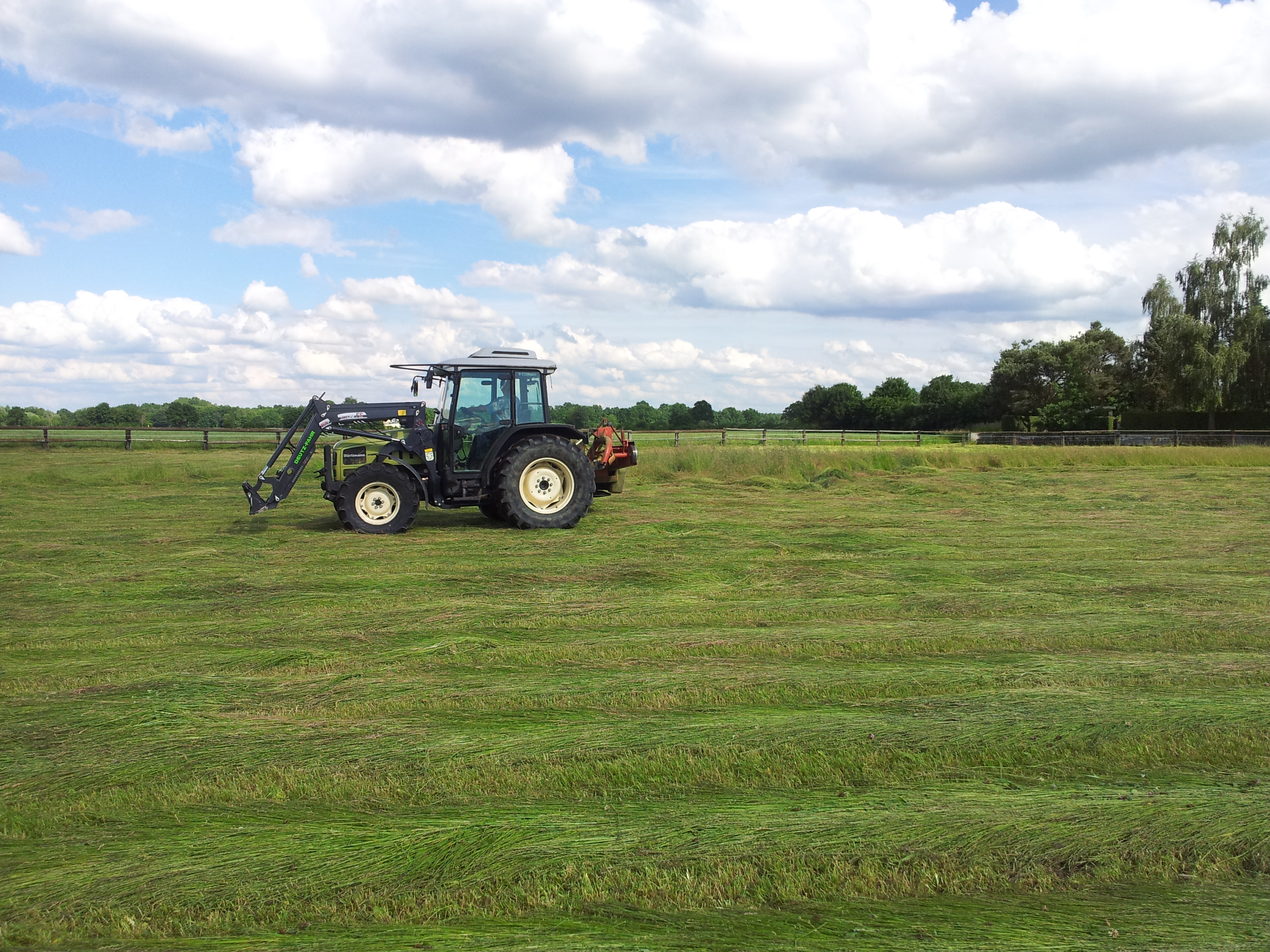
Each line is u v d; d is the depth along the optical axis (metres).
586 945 1.99
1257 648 4.68
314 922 2.13
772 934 2.05
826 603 5.71
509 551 8.10
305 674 4.25
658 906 2.19
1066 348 54.53
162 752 3.15
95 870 2.35
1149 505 12.19
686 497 13.30
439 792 2.86
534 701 3.74
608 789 2.89
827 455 18.56
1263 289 43.69
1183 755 3.13
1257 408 44.22
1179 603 5.66
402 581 6.59
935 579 6.58
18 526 9.95
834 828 2.51
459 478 9.90
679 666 4.30
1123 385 51.88
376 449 10.01
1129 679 4.01
